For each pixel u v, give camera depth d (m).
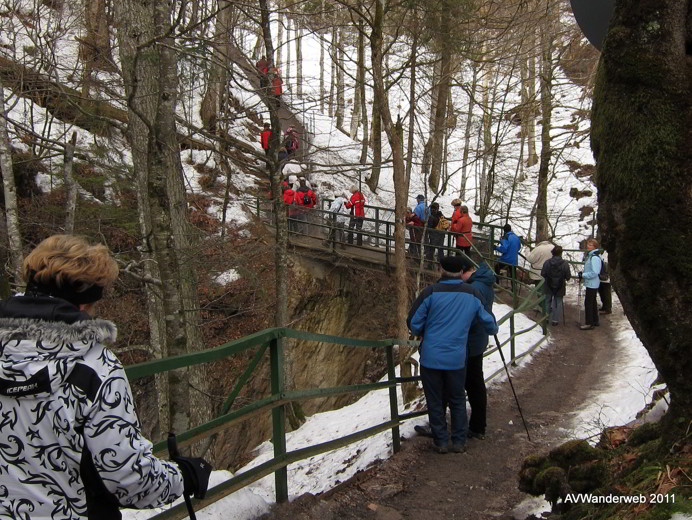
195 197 15.88
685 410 3.01
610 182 3.13
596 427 5.88
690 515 2.41
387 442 6.22
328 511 4.19
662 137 2.92
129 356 13.45
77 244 1.83
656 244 2.96
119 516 1.83
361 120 33.59
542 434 6.48
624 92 3.04
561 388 8.47
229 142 9.53
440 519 4.51
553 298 13.66
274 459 4.00
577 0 3.40
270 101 9.48
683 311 2.93
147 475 1.74
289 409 11.54
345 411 11.37
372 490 4.92
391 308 16.94
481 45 13.36
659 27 2.93
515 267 14.91
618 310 14.95
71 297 1.81
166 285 6.50
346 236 17.97
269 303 14.66
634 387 7.74
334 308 16.56
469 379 6.21
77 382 1.68
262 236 16.44
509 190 25.75
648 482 2.83
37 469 1.68
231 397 3.79
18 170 14.09
